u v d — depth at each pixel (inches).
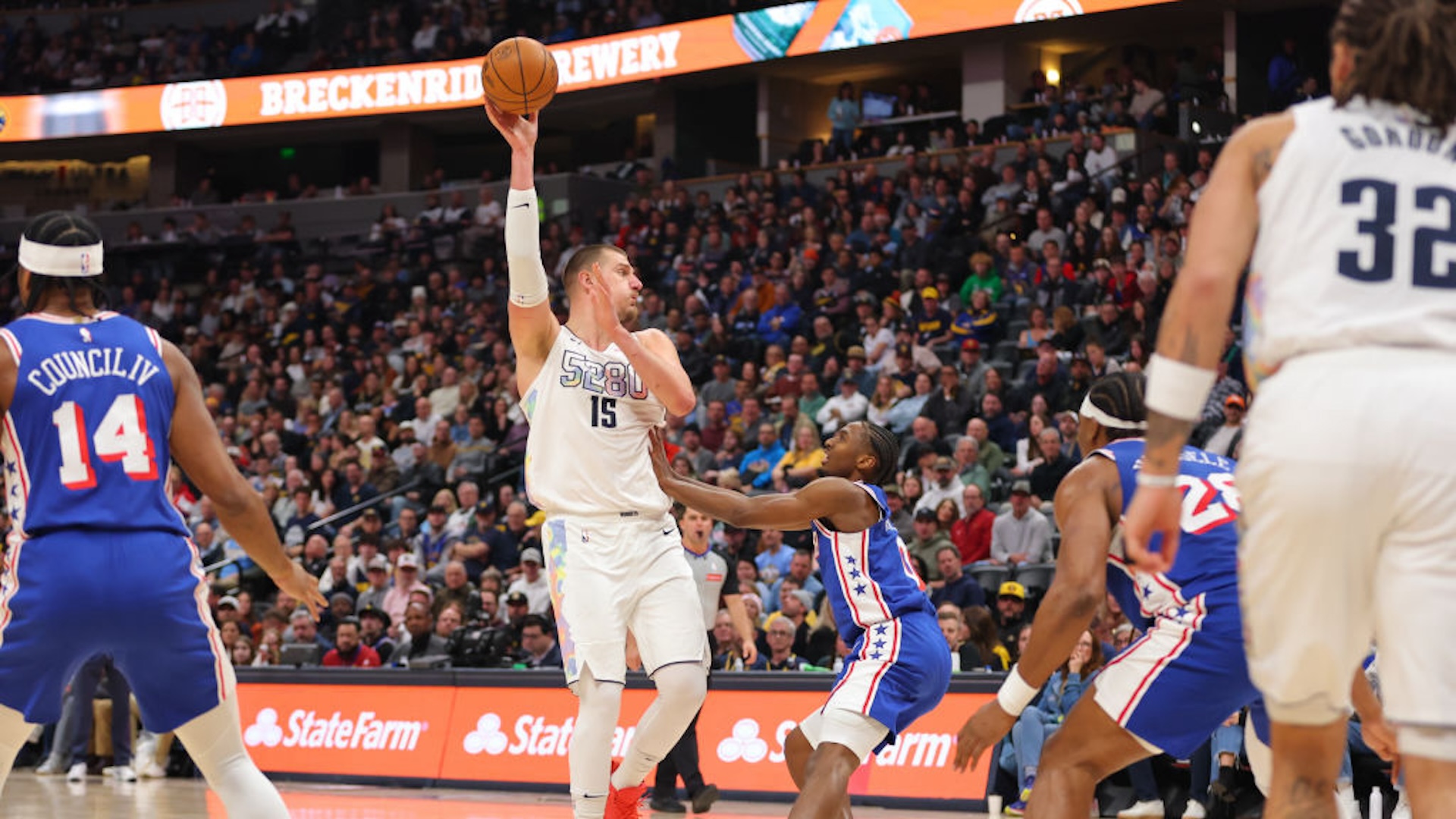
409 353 893.8
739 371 747.4
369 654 552.4
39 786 490.3
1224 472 174.6
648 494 224.1
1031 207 779.4
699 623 224.4
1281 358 119.6
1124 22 918.4
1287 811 130.6
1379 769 375.2
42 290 166.9
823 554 241.0
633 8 1024.9
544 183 1061.1
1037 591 500.1
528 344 223.8
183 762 544.1
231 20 1223.5
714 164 1059.3
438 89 1047.0
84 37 1234.6
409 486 728.3
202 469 169.0
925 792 417.1
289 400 878.4
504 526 646.5
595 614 217.2
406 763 498.3
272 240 1090.1
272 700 534.3
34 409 159.9
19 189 1262.3
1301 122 122.3
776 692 443.2
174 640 159.2
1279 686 121.6
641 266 906.7
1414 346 115.3
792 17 902.4
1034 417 578.2
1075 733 175.2
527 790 471.8
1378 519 114.7
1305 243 119.3
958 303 733.9
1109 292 677.9
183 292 1058.1
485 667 514.9
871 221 825.5
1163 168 800.3
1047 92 900.6
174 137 1199.6
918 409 629.3
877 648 232.2
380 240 1059.3
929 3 852.0
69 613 154.6
